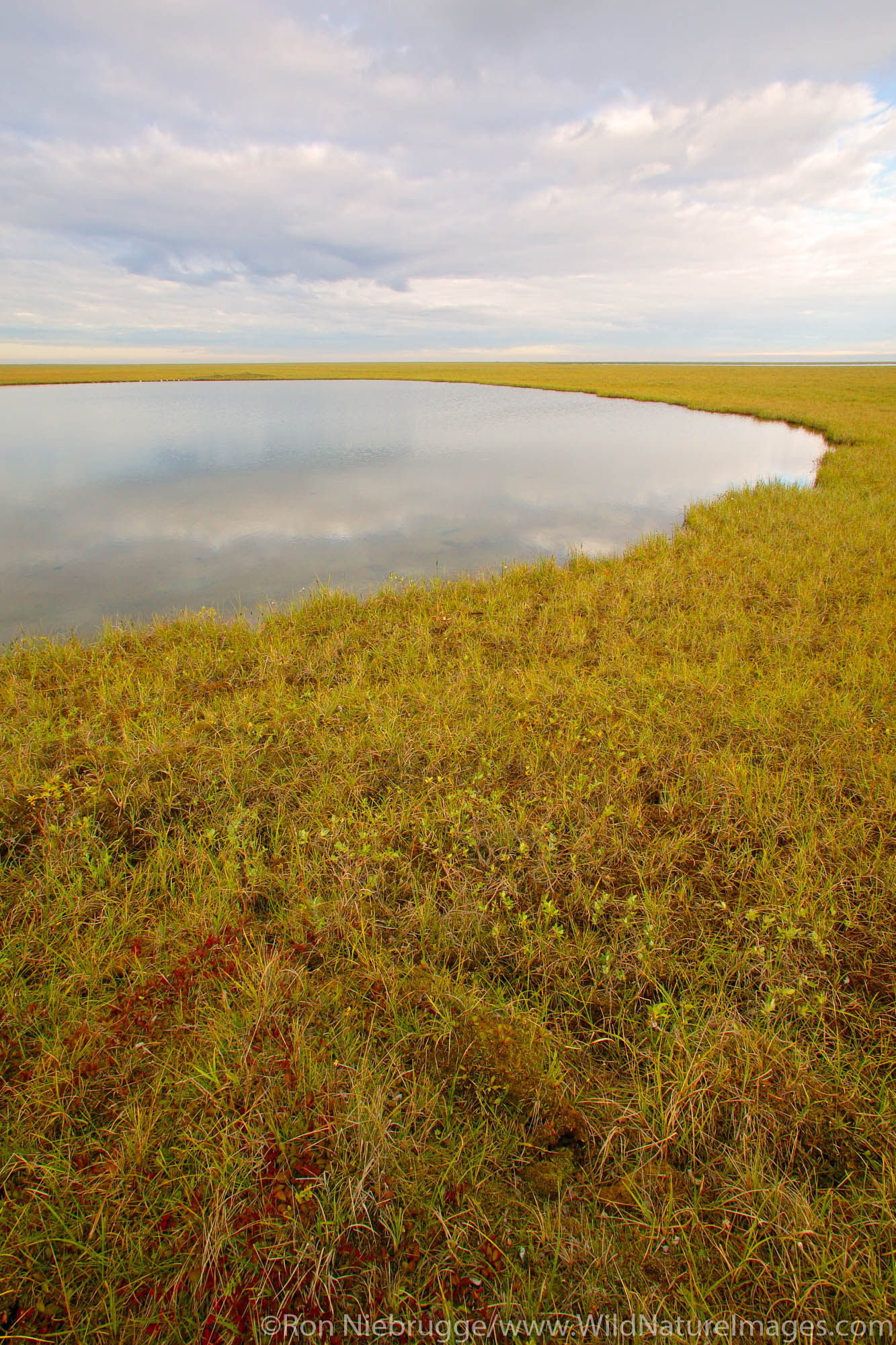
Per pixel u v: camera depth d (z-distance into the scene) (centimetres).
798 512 1259
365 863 393
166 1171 247
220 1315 211
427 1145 255
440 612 865
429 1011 309
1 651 768
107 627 808
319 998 313
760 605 830
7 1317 213
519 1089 274
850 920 351
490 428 2967
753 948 328
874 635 710
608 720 557
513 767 504
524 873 391
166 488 1748
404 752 504
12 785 445
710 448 2339
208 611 861
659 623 798
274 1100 265
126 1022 298
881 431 2275
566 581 982
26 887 368
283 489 1741
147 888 379
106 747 500
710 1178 250
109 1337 208
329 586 1020
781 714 560
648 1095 271
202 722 553
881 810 431
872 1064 284
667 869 396
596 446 2419
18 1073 279
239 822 417
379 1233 232
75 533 1339
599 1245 227
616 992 323
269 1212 232
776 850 405
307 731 547
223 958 332
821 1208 237
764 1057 281
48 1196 238
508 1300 212
